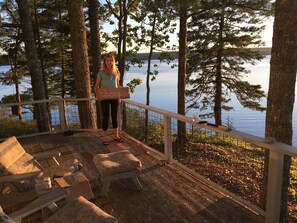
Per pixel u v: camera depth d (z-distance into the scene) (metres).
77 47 7.63
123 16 13.42
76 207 2.49
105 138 6.01
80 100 7.52
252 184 7.27
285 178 4.09
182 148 9.47
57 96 21.64
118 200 3.71
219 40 17.02
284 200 4.18
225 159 8.91
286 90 3.85
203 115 19.77
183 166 4.59
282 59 3.80
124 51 13.62
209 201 3.59
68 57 18.64
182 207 3.47
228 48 17.66
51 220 2.43
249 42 17.11
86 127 7.91
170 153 4.91
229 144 10.52
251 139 3.02
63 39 15.05
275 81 3.90
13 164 3.60
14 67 17.75
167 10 11.49
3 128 10.87
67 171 3.55
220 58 18.03
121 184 4.16
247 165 8.45
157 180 4.25
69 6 7.53
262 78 71.00
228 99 19.44
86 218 2.29
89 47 15.95
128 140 6.31
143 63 17.30
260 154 9.28
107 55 5.56
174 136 10.56
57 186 3.16
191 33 17.48
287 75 3.82
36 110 10.66
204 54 17.58
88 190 3.29
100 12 15.02
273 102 3.96
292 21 3.67
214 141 10.75
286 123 3.94
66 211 2.47
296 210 6.36
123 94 5.71
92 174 4.55
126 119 8.38
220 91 18.75
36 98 10.58
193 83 18.84
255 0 13.02
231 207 3.43
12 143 3.90
